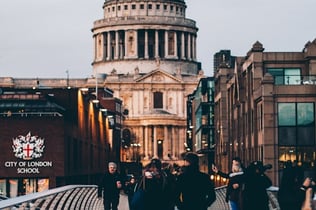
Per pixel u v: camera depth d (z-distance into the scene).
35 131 76.44
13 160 76.19
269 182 19.19
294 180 17.17
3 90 98.75
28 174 76.06
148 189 18.30
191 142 175.00
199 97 133.12
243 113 79.31
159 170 18.52
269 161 62.28
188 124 184.50
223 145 98.81
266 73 64.06
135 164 178.38
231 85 91.69
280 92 62.47
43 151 76.31
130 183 27.77
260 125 66.19
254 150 68.75
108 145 132.75
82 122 90.12
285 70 68.44
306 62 68.06
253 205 18.88
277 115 62.56
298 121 62.44
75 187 31.58
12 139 76.19
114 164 27.12
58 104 85.44
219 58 147.25
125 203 29.98
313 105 62.53
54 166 76.12
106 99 168.12
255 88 68.38
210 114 124.44
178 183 17.88
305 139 62.38
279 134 62.56
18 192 76.25
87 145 96.56
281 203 17.16
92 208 41.81
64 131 76.75
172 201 18.45
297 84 63.31
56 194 23.75
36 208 20.98
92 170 102.81
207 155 124.00
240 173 19.72
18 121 76.44
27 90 97.94
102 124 118.94
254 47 68.81
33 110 78.06
